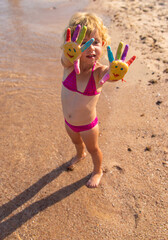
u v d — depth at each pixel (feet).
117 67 5.86
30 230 7.95
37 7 29.09
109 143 10.71
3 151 10.66
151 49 17.63
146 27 21.48
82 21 6.33
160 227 7.67
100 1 29.68
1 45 19.90
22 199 8.84
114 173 9.45
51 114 12.66
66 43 5.93
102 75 6.71
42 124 12.02
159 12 24.99
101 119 12.07
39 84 15.10
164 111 12.01
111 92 13.92
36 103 13.48
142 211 8.14
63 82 7.33
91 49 6.32
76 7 28.58
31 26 23.47
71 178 9.48
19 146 10.89
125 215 8.11
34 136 11.35
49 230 7.91
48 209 8.48
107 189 8.93
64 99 7.38
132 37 19.74
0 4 30.09
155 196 8.53
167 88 13.51
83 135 7.86
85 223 8.00
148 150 10.18
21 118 12.43
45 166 9.98
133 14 24.73
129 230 7.70
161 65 15.67
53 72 16.33
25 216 8.32
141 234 7.56
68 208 8.46
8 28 23.03
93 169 9.44
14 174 9.70
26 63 17.39
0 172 9.78
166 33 20.17
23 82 15.30
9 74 16.12
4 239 7.77
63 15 26.32
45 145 10.89
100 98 13.51
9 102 13.57
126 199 8.54
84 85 6.87
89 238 7.61
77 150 9.61
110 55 5.97
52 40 20.51
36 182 9.38
